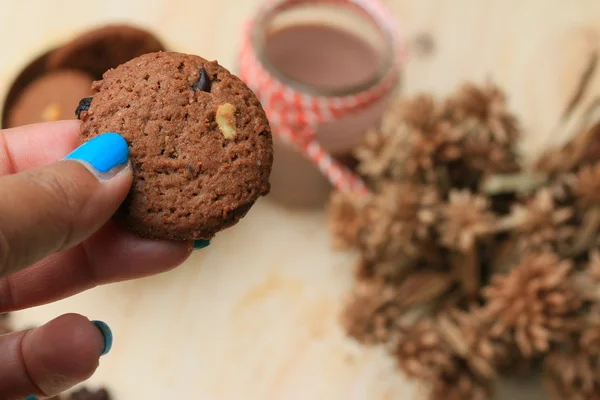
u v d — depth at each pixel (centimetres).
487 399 33
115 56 38
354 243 34
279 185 39
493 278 31
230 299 37
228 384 35
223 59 42
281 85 35
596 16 45
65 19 41
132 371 35
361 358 36
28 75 37
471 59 43
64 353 26
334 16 38
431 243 32
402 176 33
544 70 43
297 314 37
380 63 37
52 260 28
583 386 30
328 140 37
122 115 24
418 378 32
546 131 40
